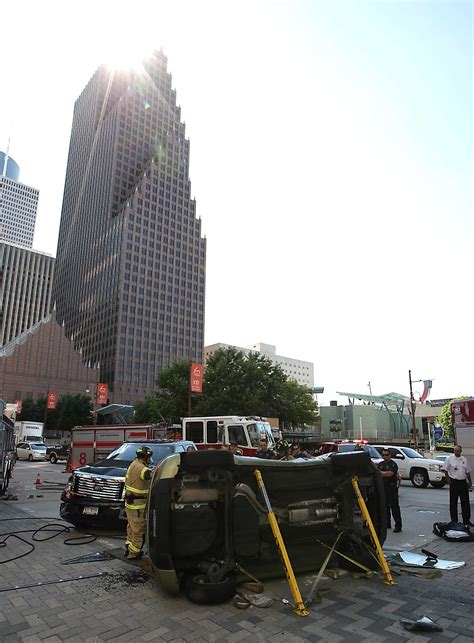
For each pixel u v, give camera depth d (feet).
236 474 17.49
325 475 19.85
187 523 16.30
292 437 186.09
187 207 494.59
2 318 476.54
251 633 13.29
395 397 269.85
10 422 54.49
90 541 26.03
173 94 561.02
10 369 354.54
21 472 87.86
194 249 489.26
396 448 64.75
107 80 574.97
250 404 135.95
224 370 145.28
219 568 16.30
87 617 14.62
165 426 69.41
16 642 12.86
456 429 40.06
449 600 15.93
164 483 16.39
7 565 20.97
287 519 18.31
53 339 381.40
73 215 565.94
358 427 273.33
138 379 410.93
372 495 20.53
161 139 522.47
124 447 34.99
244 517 16.92
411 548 24.66
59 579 18.69
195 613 14.84
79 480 29.43
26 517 34.96
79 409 279.90
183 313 461.78
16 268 497.87
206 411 138.92
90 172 537.65
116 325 412.16
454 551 23.93
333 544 19.48
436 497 49.90
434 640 12.73
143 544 22.97
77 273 514.27
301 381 618.85
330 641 12.73
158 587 17.60
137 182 493.36
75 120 623.36
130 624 14.05
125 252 429.79
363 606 15.33
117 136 490.49
